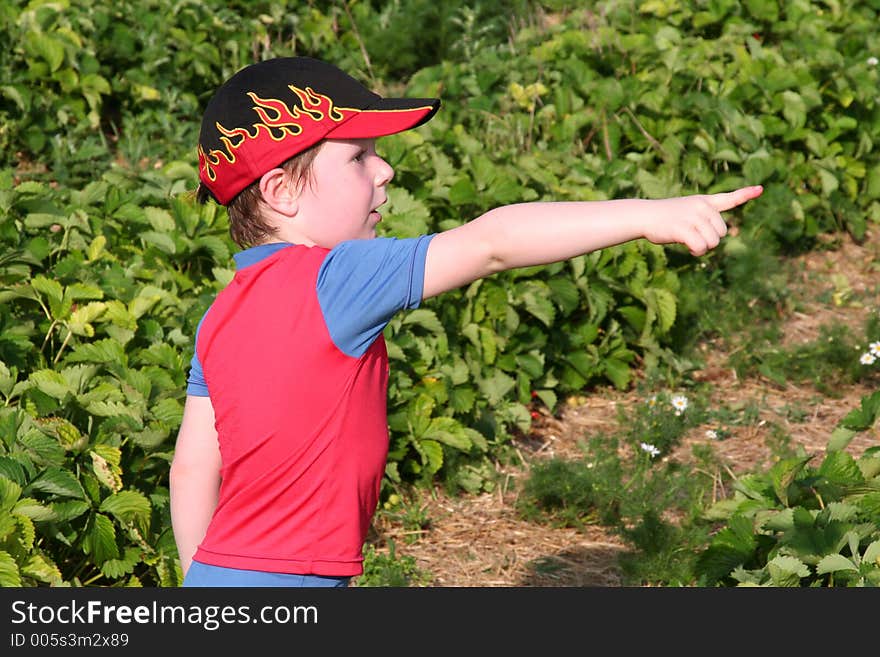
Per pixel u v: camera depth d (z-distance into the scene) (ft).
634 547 25.72
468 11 56.39
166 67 49.98
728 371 36.68
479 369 31.30
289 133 12.05
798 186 46.52
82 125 45.65
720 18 55.47
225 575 12.04
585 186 38.34
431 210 35.24
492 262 11.09
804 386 35.94
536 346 32.94
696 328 37.65
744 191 10.66
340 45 56.85
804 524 19.45
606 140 44.01
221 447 12.36
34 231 29.66
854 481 20.56
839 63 48.96
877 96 49.80
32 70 45.27
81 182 42.78
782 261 44.14
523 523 27.81
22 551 19.29
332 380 11.69
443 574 25.30
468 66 51.39
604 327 36.14
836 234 46.42
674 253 39.24
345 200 12.34
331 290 11.57
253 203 12.50
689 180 43.98
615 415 33.78
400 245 11.38
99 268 28.35
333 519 11.92
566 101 45.88
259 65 12.47
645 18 56.95
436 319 29.66
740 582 20.12
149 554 21.66
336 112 12.07
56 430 21.44
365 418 11.98
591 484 27.71
